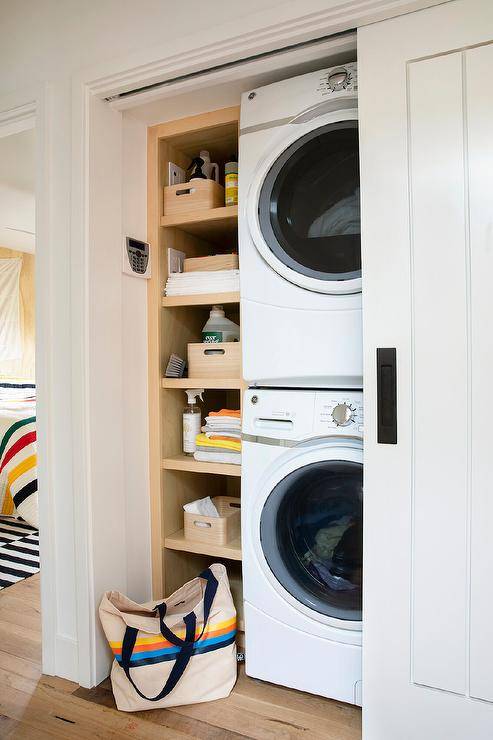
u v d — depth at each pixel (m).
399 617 1.37
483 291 1.26
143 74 1.63
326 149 1.57
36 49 1.81
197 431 2.05
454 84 1.28
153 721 1.54
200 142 2.04
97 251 1.72
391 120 1.35
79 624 1.71
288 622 1.62
